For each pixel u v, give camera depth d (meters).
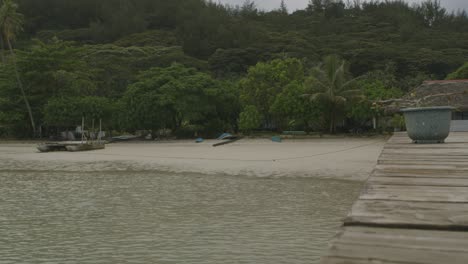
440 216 2.27
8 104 43.16
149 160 19.92
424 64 66.88
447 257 1.58
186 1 110.00
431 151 6.91
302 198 9.66
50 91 45.72
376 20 103.56
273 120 47.84
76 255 5.70
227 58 72.44
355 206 2.58
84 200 9.83
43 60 44.06
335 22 102.31
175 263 5.27
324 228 6.85
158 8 105.75
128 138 41.88
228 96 42.69
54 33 91.75
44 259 5.58
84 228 7.16
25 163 19.50
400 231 1.99
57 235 6.74
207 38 88.19
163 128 43.75
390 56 69.88
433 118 8.74
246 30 88.88
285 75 43.59
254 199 9.61
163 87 40.47
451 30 100.94
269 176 13.54
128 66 62.31
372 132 44.31
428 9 113.62
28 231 7.02
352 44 77.94
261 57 71.81
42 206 9.16
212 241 6.20
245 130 43.56
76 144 27.92
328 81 39.00
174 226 7.16
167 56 68.19
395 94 38.75
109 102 44.75
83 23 105.38
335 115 41.31
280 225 7.09
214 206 8.84
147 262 5.34
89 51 67.50
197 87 41.03
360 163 16.52
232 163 17.66
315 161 17.64
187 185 11.95
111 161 19.78
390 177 3.93
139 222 7.50
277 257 5.39
